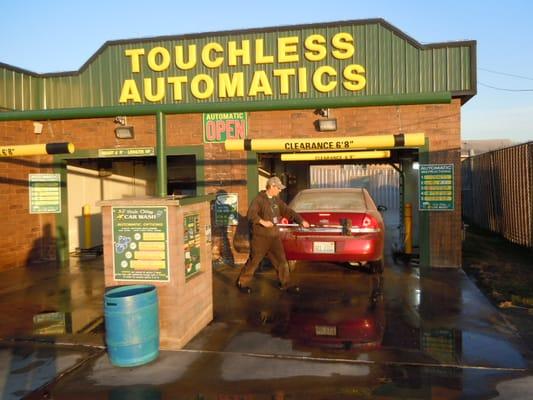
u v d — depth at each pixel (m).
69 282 8.20
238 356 4.66
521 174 11.20
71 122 9.94
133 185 14.15
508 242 12.02
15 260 9.64
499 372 4.22
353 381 4.06
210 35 9.33
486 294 6.88
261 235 7.02
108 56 9.77
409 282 7.63
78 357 4.73
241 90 9.27
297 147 5.77
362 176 22.36
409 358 4.54
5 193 9.41
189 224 5.28
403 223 10.26
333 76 8.98
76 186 11.54
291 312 6.11
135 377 4.22
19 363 4.59
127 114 5.54
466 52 8.44
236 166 9.30
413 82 8.65
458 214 8.53
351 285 7.49
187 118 9.42
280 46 9.10
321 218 7.52
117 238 5.00
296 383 4.04
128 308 4.41
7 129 9.38
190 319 5.17
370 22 8.80
